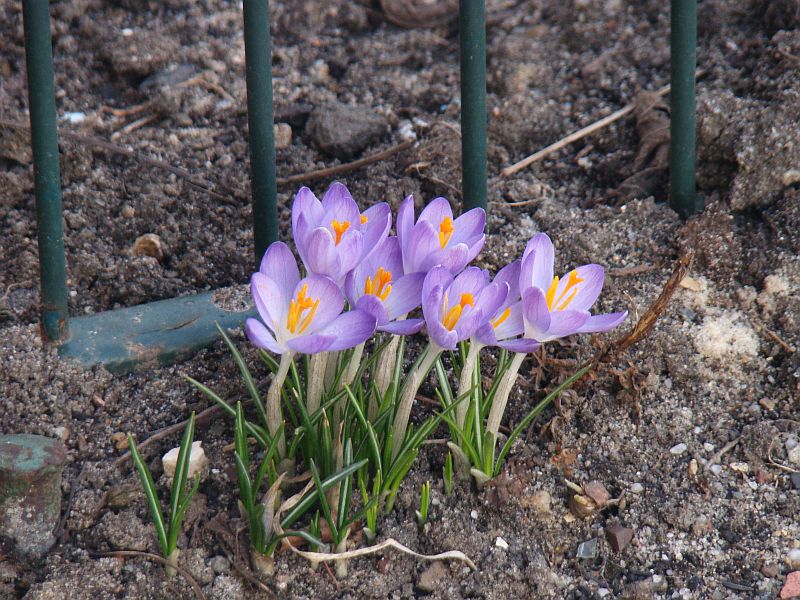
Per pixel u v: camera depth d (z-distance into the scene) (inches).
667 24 113.1
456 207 107.7
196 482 99.2
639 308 104.1
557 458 101.7
